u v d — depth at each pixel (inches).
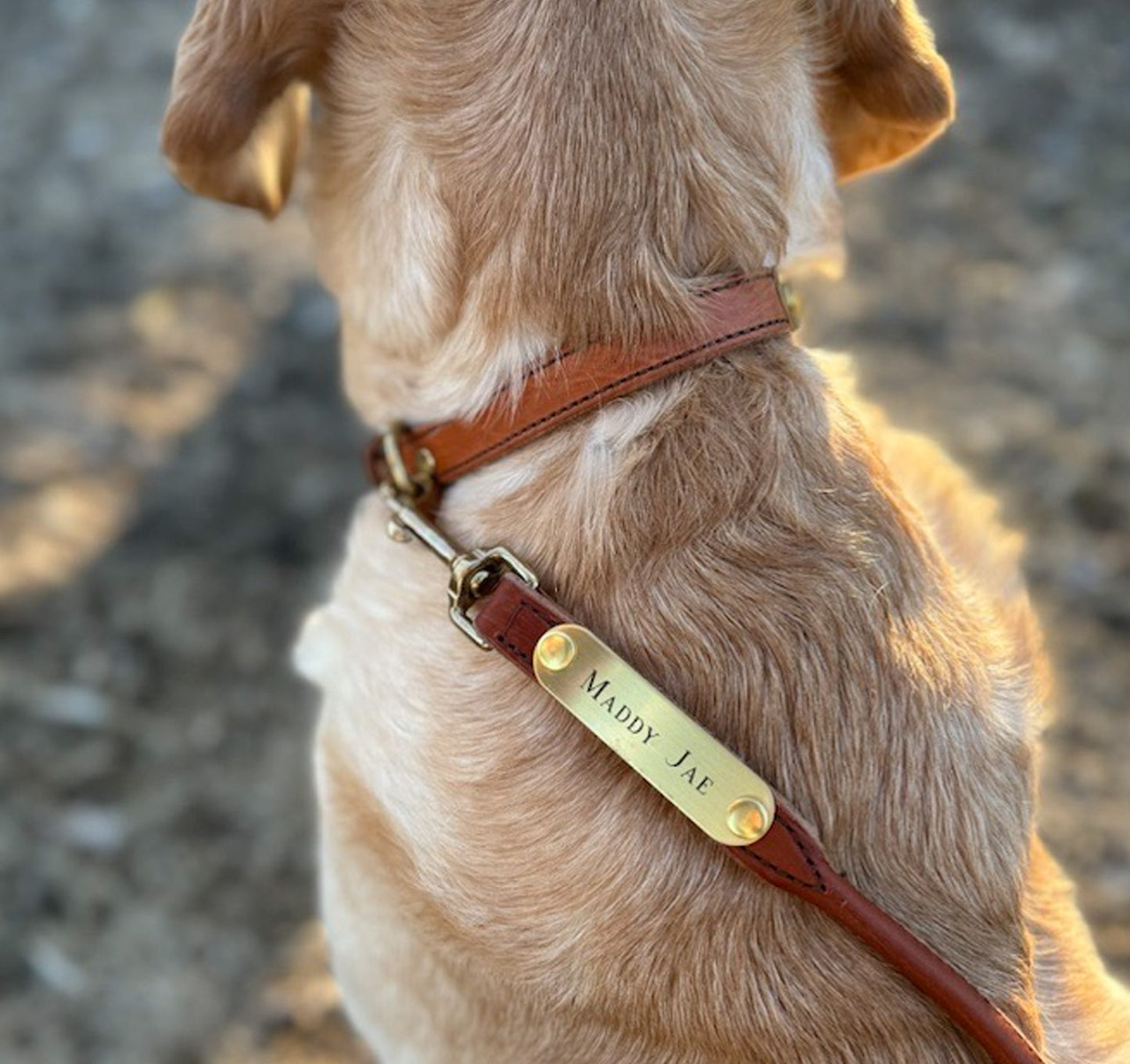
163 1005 27.2
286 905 28.7
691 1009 13.9
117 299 42.4
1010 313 41.5
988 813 14.2
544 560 14.4
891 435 17.9
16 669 32.1
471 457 15.2
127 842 29.4
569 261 14.4
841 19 15.8
